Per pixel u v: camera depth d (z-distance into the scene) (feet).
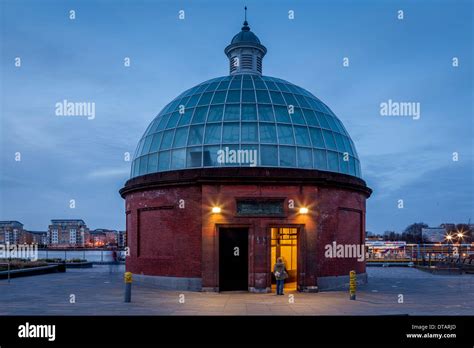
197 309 57.98
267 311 56.44
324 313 55.06
